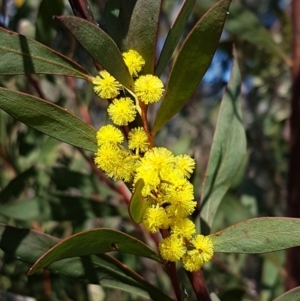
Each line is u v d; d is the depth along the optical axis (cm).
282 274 21
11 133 25
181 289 14
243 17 22
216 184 16
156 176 11
